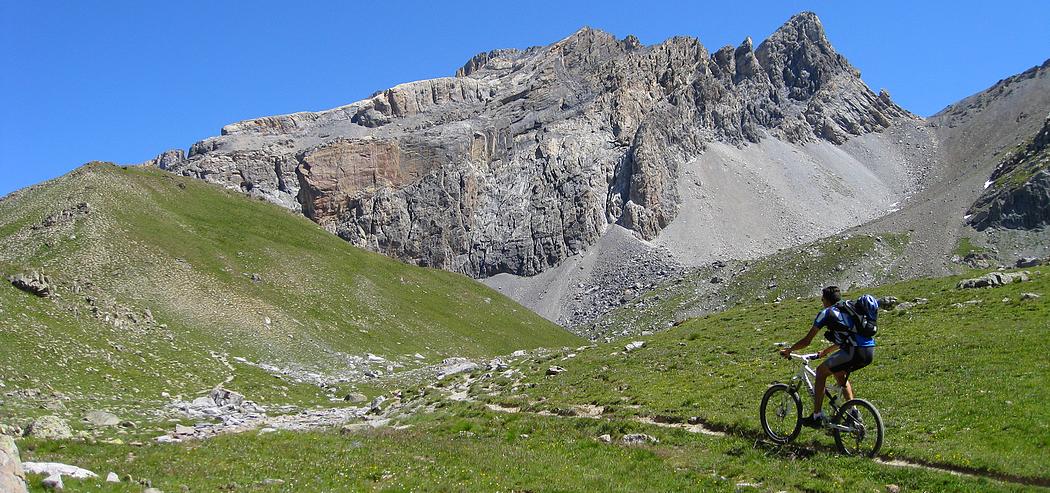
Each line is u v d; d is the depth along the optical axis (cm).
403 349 9819
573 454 2494
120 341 6056
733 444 2339
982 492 1756
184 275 9000
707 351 4475
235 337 7738
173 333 7012
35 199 10312
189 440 3142
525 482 2109
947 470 1942
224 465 2402
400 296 12062
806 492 1888
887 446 2116
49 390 4441
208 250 10306
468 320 12494
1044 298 4353
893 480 1883
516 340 12438
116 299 7388
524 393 4184
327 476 2231
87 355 5394
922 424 2331
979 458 1952
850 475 1939
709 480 2025
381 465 2384
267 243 11600
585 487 2025
